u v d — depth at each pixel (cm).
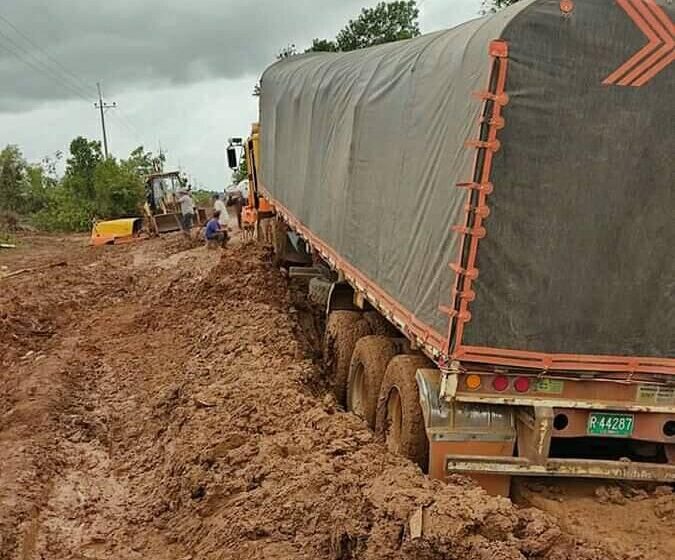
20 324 1331
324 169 956
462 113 511
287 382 805
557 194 496
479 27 523
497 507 460
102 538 593
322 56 1200
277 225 1479
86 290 1758
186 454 669
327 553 499
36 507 627
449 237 519
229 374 859
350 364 797
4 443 757
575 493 570
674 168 504
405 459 586
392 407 647
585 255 507
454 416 548
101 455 766
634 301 518
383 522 473
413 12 4141
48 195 5419
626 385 532
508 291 504
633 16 481
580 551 449
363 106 771
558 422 542
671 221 511
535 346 514
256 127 1878
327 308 982
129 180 5209
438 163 552
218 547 534
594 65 484
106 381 994
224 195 3155
